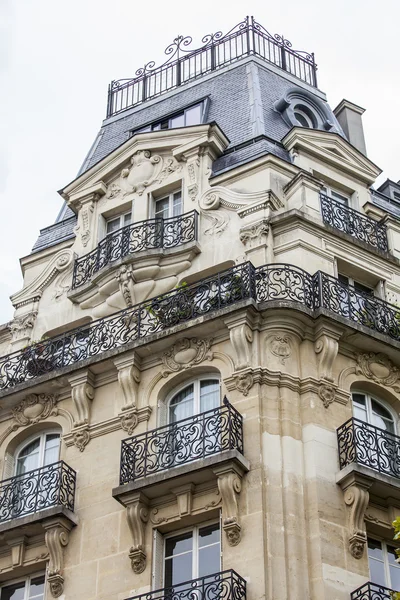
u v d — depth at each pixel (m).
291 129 34.53
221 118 37.12
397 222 33.97
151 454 28.00
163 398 29.89
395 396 30.03
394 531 27.34
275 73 39.91
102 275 32.91
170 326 30.14
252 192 32.56
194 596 25.14
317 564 25.55
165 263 32.28
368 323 30.20
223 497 26.41
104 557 27.70
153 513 27.64
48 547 28.23
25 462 31.34
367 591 25.08
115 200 34.97
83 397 30.58
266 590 24.91
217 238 32.12
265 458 27.02
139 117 40.53
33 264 35.91
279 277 29.97
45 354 32.06
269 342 28.92
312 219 31.67
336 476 27.11
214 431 27.45
